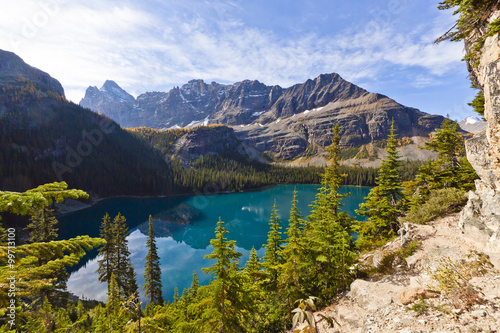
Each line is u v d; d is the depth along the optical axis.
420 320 6.98
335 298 12.81
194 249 67.12
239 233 80.94
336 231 15.73
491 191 11.65
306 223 18.80
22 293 3.20
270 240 20.62
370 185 166.50
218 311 10.30
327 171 20.98
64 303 30.16
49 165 121.12
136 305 9.96
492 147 9.77
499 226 9.85
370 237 22.03
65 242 3.49
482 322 5.94
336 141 21.09
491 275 8.30
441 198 17.61
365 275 13.77
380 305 9.16
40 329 7.37
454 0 8.13
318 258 14.68
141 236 78.44
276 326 13.23
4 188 85.94
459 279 8.35
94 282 44.53
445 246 11.46
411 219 17.20
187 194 153.12
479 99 15.84
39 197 3.00
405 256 12.87
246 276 11.33
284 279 15.71
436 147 28.06
